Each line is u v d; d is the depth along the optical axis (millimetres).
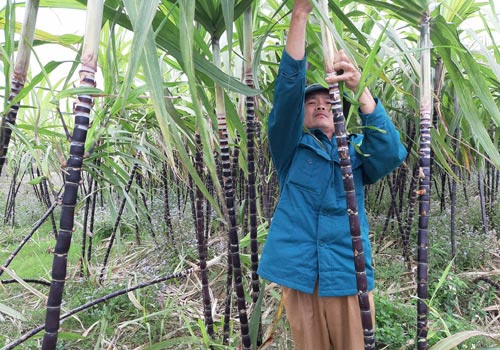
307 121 1319
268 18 1472
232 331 1716
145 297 2162
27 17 895
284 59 1056
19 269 2754
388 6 1094
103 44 1479
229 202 1266
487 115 2406
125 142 1997
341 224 1235
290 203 1292
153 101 592
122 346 1861
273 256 1275
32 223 4273
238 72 1690
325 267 1213
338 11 1039
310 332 1289
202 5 1014
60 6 1133
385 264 2545
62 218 668
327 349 1319
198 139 1495
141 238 3424
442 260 2498
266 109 2250
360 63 1271
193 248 2779
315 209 1258
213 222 3098
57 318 681
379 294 2004
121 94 697
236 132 1702
